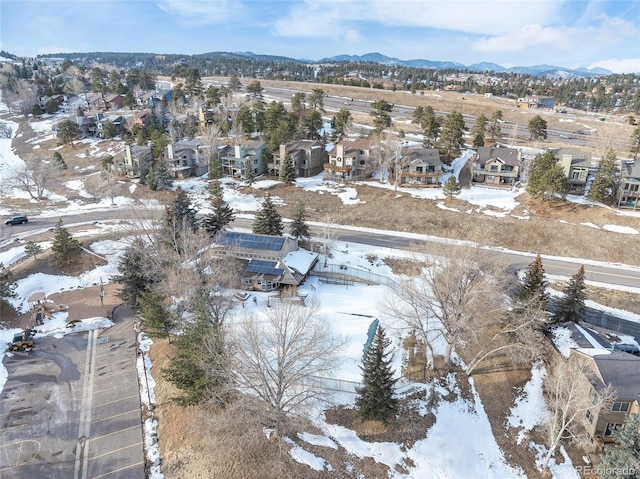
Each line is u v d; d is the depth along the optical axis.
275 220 63.34
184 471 31.67
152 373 41.94
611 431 34.19
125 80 189.00
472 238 61.94
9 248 64.06
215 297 44.66
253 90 144.00
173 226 52.38
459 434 36.44
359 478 31.80
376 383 33.12
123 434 35.34
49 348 45.81
